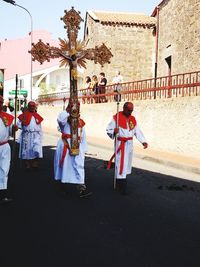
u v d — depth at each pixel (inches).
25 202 314.2
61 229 249.1
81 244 224.1
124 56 1094.4
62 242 226.8
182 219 275.3
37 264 197.0
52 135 1005.2
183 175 446.6
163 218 276.7
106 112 853.2
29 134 454.0
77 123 327.6
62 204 308.8
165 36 921.5
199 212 294.0
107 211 291.0
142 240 232.1
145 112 693.9
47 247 219.1
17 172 446.3
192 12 777.6
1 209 294.4
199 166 468.4
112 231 246.8
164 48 928.3
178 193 354.0
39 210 291.3
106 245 223.3
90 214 282.2
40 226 254.7
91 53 357.1
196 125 559.8
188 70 793.6
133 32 1094.4
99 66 1081.4
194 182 405.7
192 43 777.6
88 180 403.5
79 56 353.7
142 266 196.2
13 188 364.2
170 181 408.5
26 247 218.8
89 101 961.5
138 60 1099.9
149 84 710.5
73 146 326.3
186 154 580.7
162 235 241.4
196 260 205.2
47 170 458.6
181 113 594.2
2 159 306.0
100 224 260.1
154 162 547.5
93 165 497.7
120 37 1091.3
